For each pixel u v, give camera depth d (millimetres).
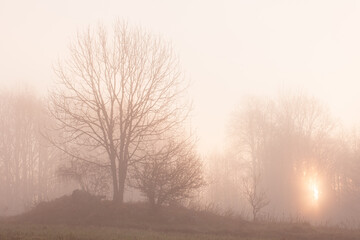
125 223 26703
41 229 22469
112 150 33438
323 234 23922
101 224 26797
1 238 18000
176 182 28891
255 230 25125
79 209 29594
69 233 20297
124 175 32875
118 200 32281
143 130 33688
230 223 27891
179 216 28547
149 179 29109
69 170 34219
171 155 30500
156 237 20359
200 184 30422
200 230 25141
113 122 33938
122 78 34156
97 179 34688
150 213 28953
